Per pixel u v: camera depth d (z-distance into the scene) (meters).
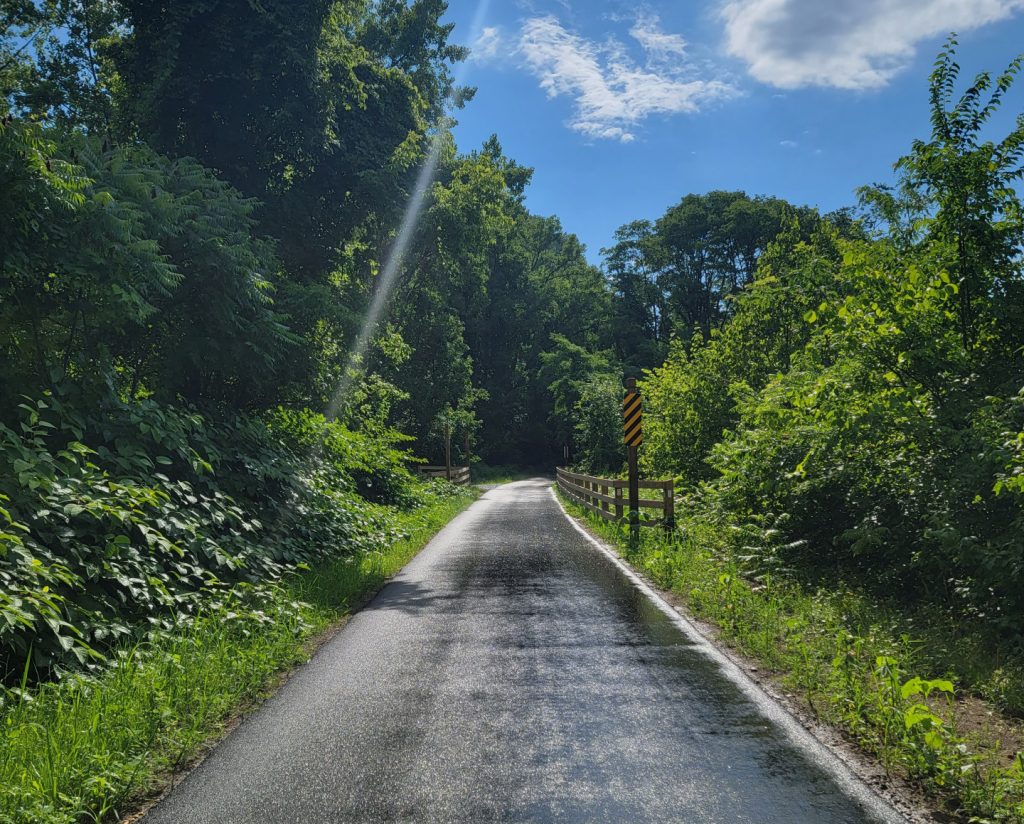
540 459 84.38
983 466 6.51
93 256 7.84
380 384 22.25
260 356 11.23
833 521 9.34
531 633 6.95
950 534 6.43
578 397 70.12
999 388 7.36
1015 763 3.59
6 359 7.81
